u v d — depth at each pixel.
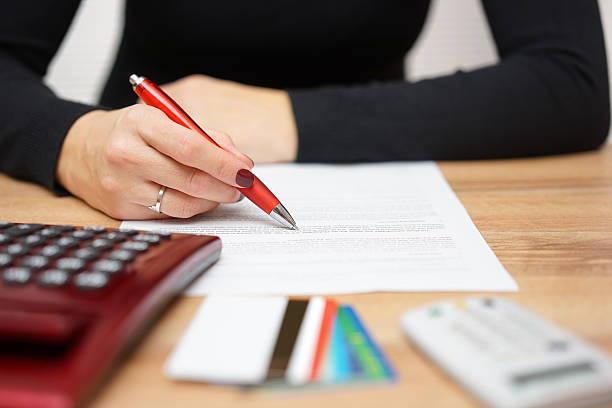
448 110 0.69
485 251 0.40
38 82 0.69
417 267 0.38
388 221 0.47
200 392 0.24
